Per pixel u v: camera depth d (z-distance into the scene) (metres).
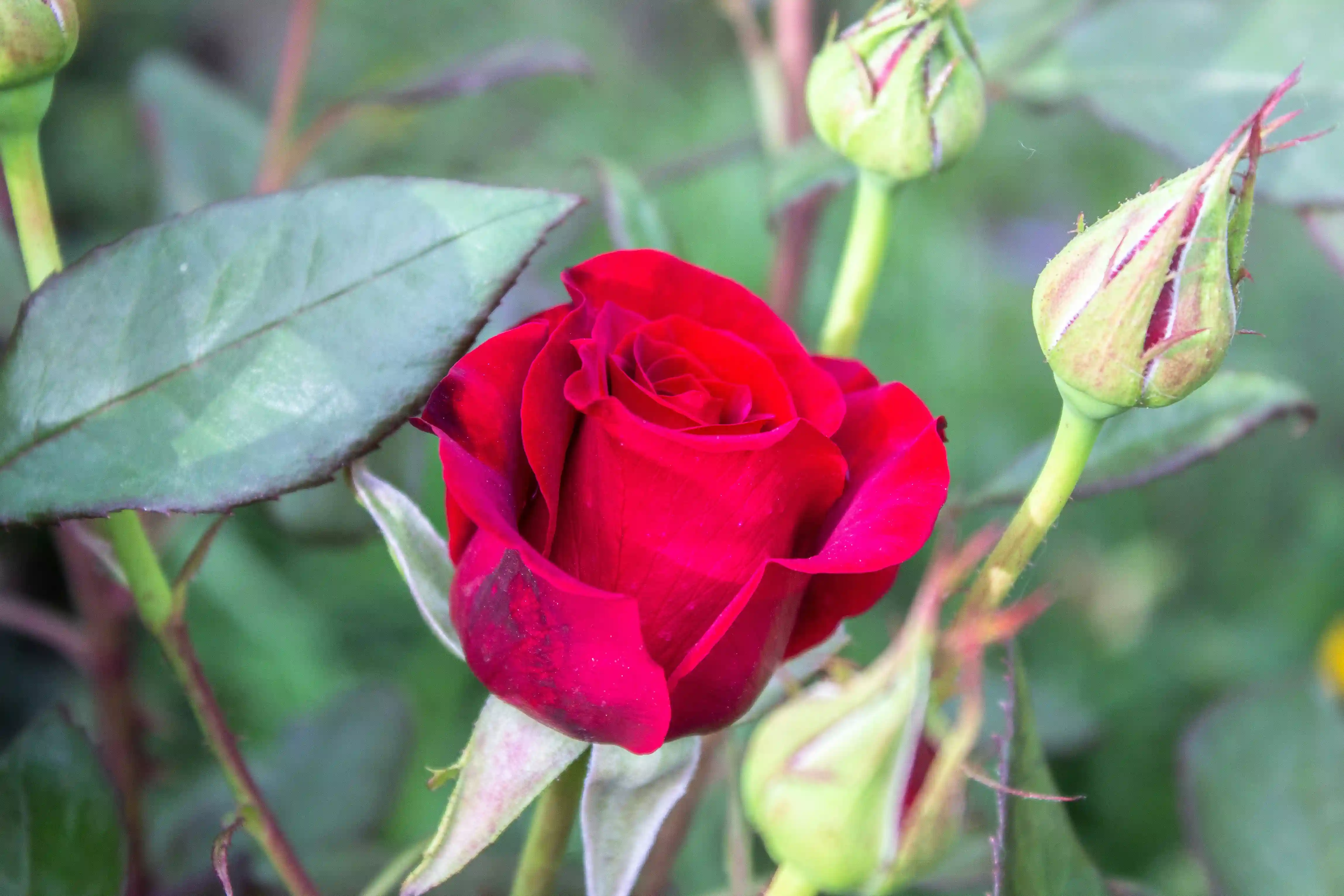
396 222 0.33
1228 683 0.87
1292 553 0.98
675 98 1.30
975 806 0.45
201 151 0.58
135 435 0.33
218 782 0.56
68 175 1.09
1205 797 0.42
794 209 0.52
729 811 0.37
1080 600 0.92
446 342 0.32
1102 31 0.45
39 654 0.86
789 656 0.34
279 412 0.33
